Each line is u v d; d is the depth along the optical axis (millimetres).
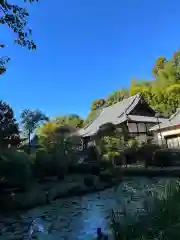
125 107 34531
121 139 24359
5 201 10148
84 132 34906
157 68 55031
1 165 11594
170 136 27734
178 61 45625
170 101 41750
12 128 17609
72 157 19703
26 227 7695
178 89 41438
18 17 6883
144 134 30969
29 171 12766
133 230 2611
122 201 8945
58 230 7137
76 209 9695
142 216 2693
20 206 10203
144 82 51250
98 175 17156
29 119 34781
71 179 16391
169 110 41062
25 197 11016
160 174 16359
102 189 14062
